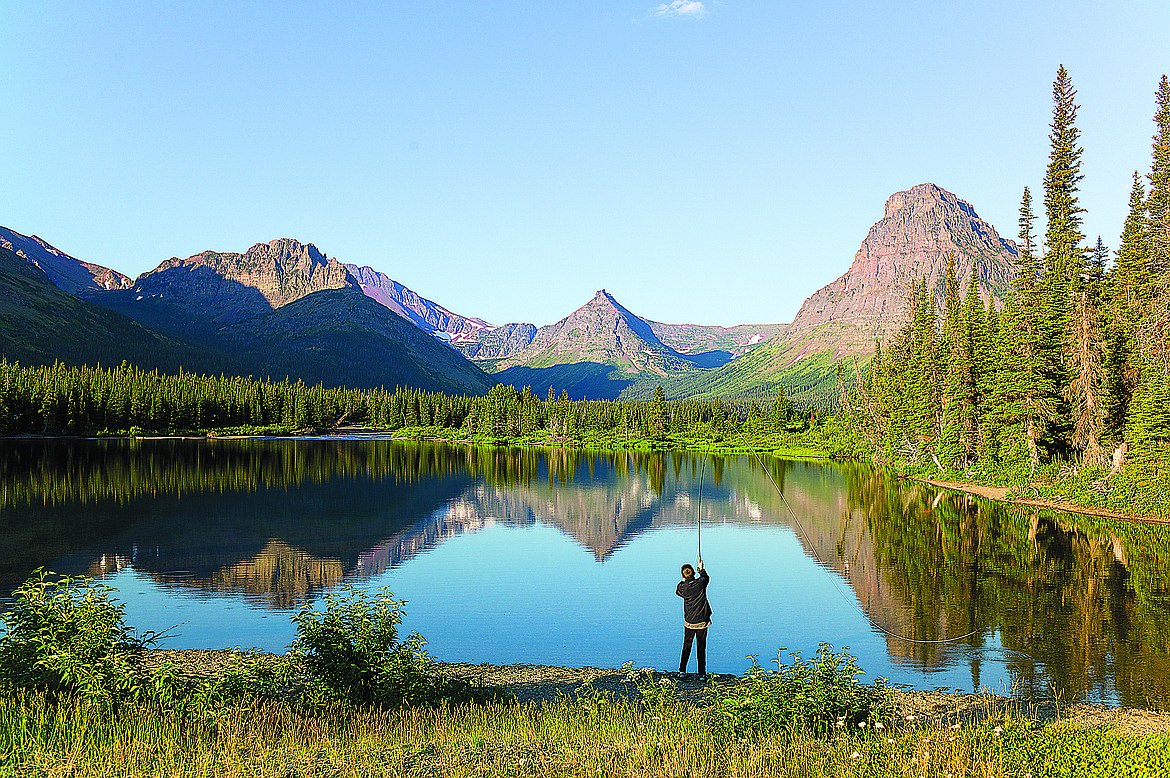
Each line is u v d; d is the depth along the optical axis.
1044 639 24.23
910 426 98.75
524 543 47.84
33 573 35.91
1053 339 68.38
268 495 71.25
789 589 33.38
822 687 13.75
